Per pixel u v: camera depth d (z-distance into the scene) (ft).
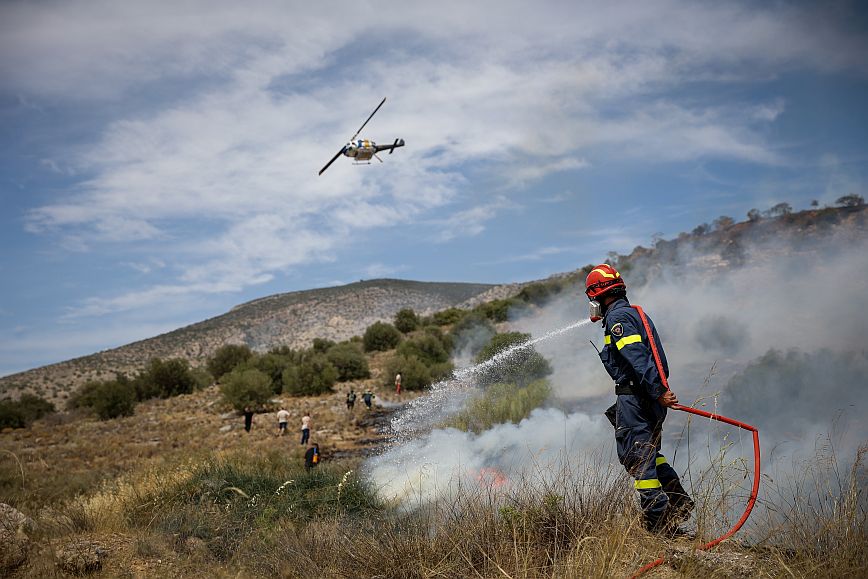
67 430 138.72
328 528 21.61
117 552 20.24
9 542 18.44
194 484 34.30
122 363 520.01
